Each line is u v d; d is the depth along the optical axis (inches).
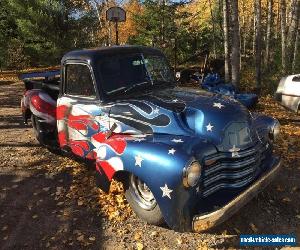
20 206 209.5
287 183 223.3
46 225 189.6
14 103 509.7
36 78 336.5
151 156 157.5
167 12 965.2
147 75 215.0
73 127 222.5
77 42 981.2
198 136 167.0
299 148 281.7
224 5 612.7
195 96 192.9
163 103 183.3
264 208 195.9
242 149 170.7
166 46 877.2
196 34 1082.1
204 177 157.5
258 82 576.4
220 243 168.4
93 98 204.5
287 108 394.9
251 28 1376.7
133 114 185.9
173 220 153.3
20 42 1000.2
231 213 155.3
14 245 174.9
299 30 783.1
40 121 275.0
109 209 199.5
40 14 925.8
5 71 966.4
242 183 170.9
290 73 591.5
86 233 180.5
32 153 289.1
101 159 178.7
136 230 180.4
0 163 270.8
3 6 1002.1
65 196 217.3
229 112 174.1
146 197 176.9
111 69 205.0
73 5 968.3
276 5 1299.2
